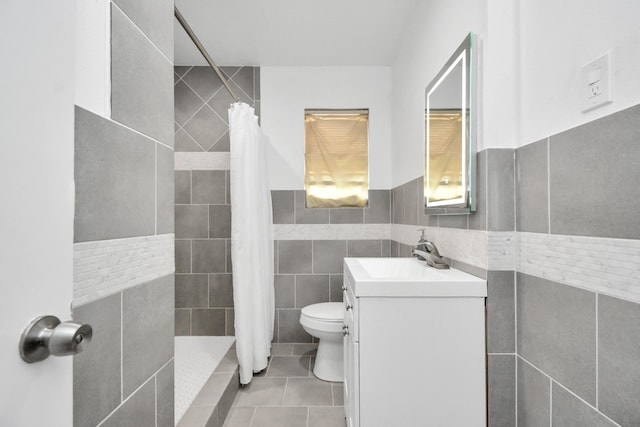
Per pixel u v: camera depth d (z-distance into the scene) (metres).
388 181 3.01
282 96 3.00
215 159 2.97
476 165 1.35
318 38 2.58
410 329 1.28
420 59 2.12
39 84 0.47
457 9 1.54
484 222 1.29
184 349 2.68
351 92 3.01
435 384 1.28
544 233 1.09
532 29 1.15
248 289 2.28
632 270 0.77
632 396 0.77
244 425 1.86
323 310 2.45
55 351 0.45
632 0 0.76
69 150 0.53
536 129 1.13
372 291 1.29
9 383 0.42
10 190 0.43
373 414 1.28
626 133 0.78
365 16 2.30
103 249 0.79
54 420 0.49
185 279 2.97
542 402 1.10
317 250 3.00
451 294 1.27
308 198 3.08
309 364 2.60
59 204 0.51
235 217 2.21
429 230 1.96
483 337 1.28
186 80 2.98
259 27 2.44
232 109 2.26
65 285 0.52
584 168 0.91
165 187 1.09
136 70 0.93
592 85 0.87
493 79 1.26
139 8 0.94
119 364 0.85
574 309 0.95
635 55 0.75
